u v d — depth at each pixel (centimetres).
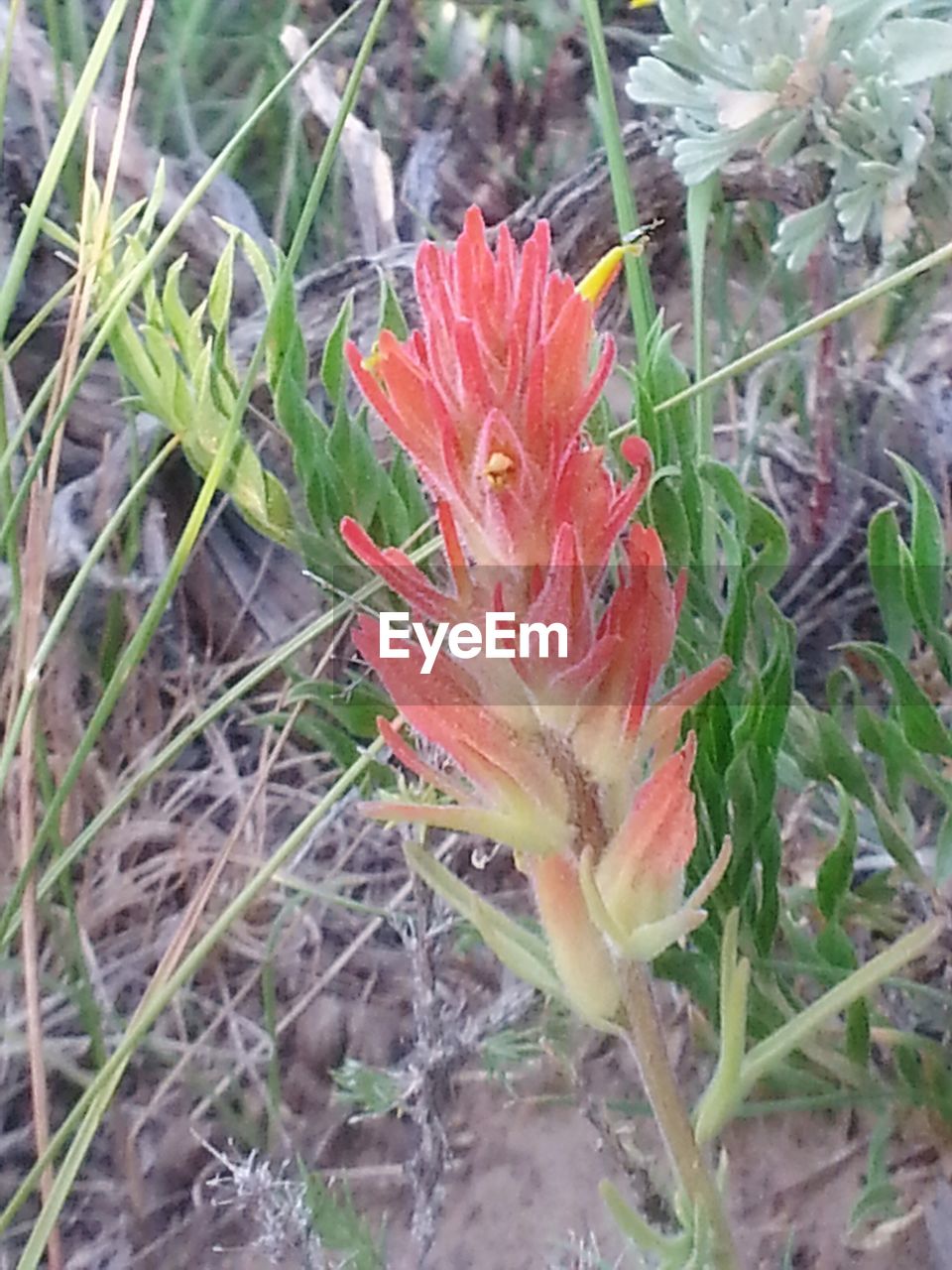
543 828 14
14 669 22
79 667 27
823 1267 21
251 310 32
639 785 15
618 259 15
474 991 25
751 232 33
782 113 23
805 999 23
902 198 22
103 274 23
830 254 26
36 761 23
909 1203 21
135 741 28
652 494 19
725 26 23
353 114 37
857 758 19
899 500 27
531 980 15
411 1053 24
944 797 19
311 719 24
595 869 14
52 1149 19
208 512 29
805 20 22
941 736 19
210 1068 25
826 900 19
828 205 24
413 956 21
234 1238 23
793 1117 22
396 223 35
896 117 22
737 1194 22
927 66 22
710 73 23
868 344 29
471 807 14
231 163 35
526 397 12
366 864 27
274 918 26
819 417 27
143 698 28
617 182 23
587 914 14
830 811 24
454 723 13
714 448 30
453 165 36
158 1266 23
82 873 27
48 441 21
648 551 13
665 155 28
